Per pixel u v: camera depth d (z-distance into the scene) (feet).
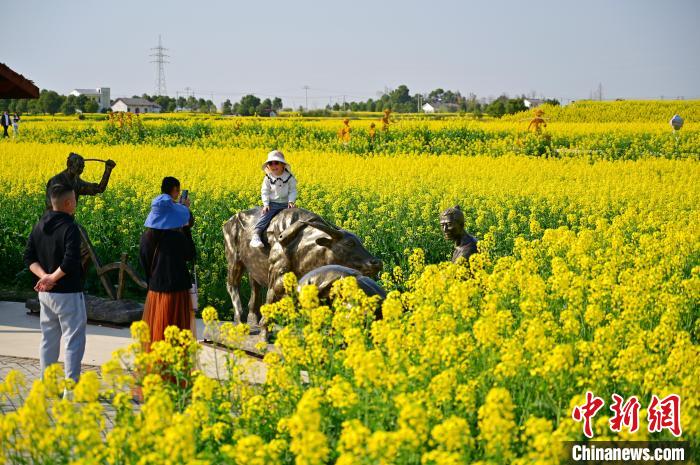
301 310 22.49
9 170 68.74
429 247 45.55
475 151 110.01
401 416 14.28
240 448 14.10
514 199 56.59
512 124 149.59
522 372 18.29
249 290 42.45
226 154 92.27
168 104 532.32
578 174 77.10
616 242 36.96
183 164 77.77
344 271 25.94
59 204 25.39
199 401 17.17
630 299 24.49
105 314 35.68
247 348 29.22
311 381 19.38
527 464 14.21
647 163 86.53
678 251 36.99
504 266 28.94
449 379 16.74
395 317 21.12
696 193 63.21
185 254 26.55
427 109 538.88
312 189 59.72
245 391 18.56
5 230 46.52
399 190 58.95
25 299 41.68
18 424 16.38
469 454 15.28
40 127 150.10
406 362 18.39
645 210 53.47
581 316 24.99
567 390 17.90
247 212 33.01
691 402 16.94
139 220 47.80
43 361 25.70
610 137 122.21
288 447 16.25
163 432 14.89
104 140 130.21
